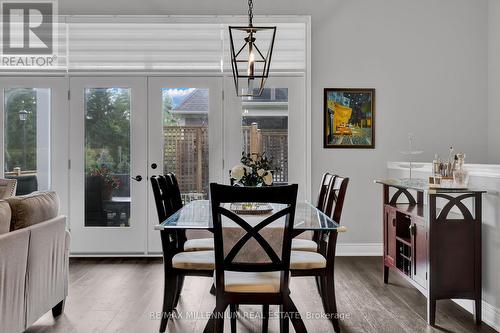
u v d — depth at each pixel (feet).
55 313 9.29
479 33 15.39
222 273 6.81
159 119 15.29
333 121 15.25
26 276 7.61
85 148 15.31
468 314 9.42
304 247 9.63
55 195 9.34
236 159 15.30
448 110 15.37
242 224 6.69
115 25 15.33
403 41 15.33
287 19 15.16
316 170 15.28
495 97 14.98
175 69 15.33
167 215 9.58
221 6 15.21
